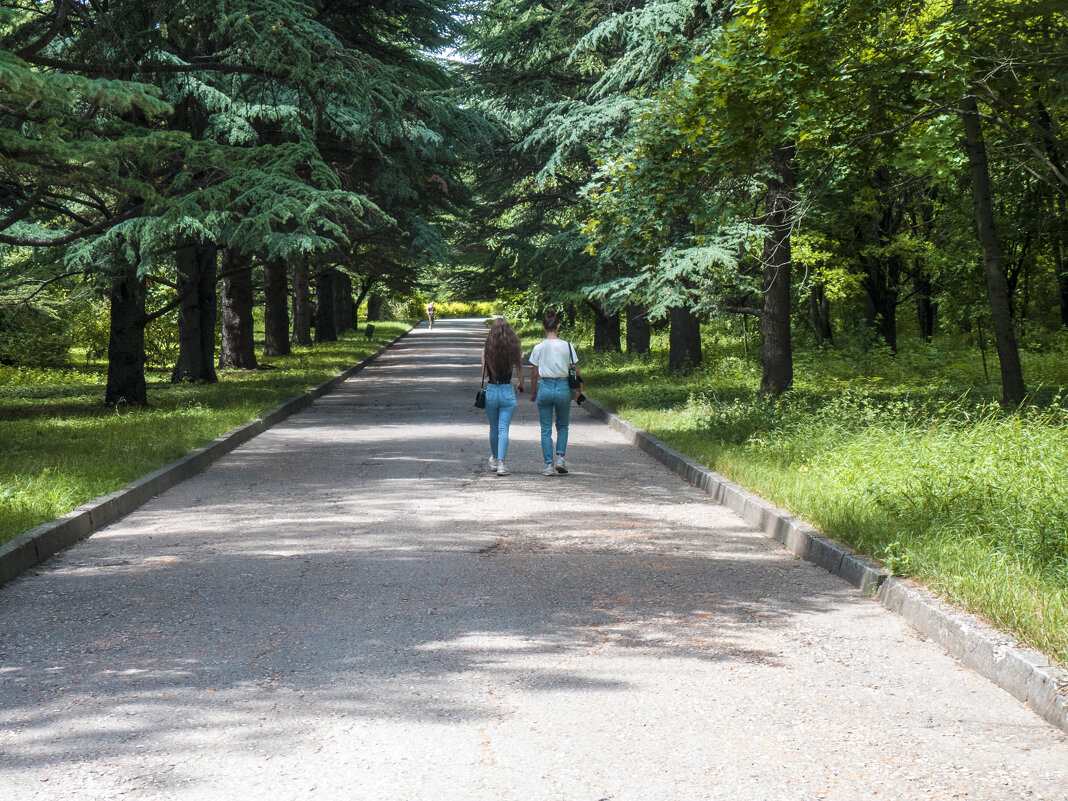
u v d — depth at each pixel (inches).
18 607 262.8
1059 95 451.8
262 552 328.2
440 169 1163.9
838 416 532.1
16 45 640.4
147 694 197.9
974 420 478.9
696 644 231.5
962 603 237.3
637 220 604.7
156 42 677.3
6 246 905.5
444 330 3218.5
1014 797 154.1
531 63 1225.4
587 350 1611.7
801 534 328.5
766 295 697.0
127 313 817.5
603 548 335.6
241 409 765.3
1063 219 870.4
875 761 167.5
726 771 163.2
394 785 157.3
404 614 254.7
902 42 450.6
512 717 185.9
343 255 1315.2
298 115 877.8
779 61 443.5
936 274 1126.4
